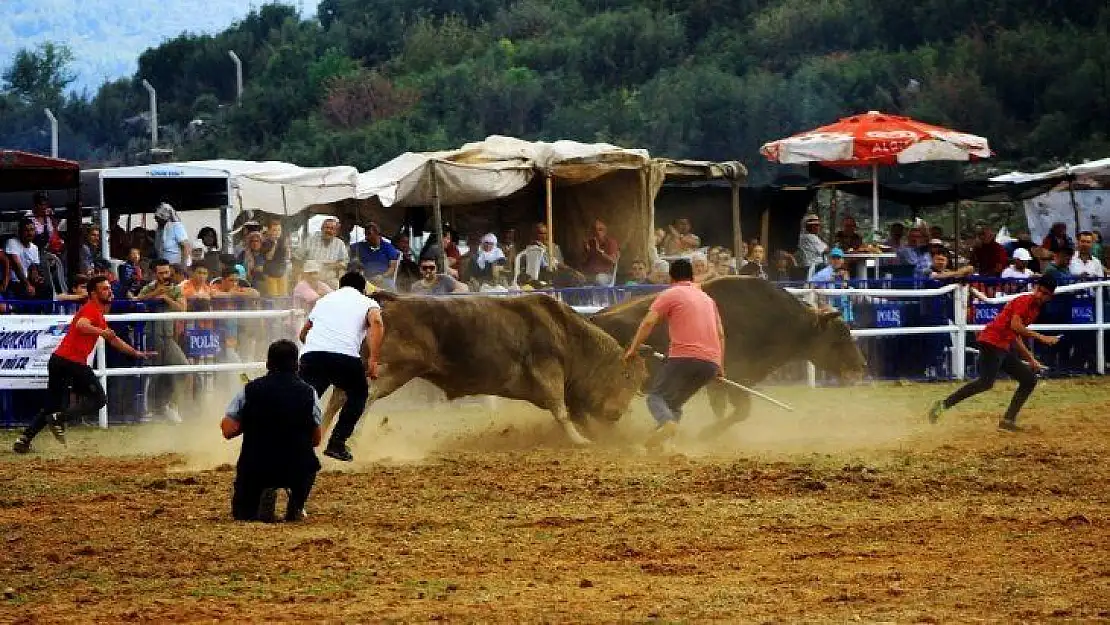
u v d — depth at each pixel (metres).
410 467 22.02
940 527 17.41
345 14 120.56
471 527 17.44
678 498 19.25
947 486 20.17
